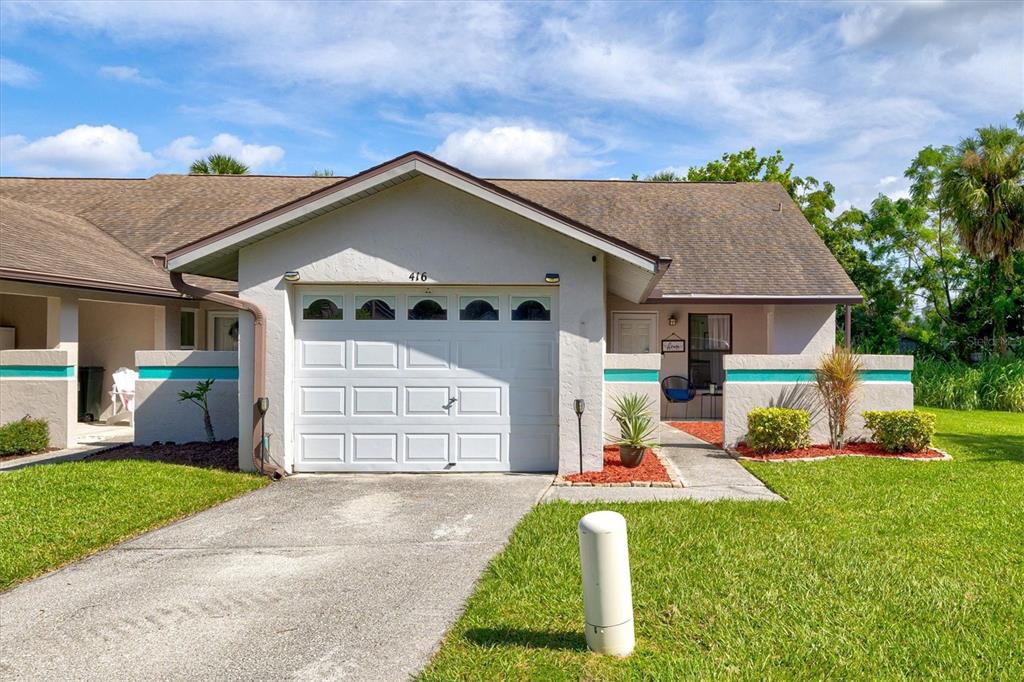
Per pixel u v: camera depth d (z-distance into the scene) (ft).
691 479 26.61
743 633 12.36
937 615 13.17
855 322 84.69
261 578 16.05
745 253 50.16
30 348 46.26
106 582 15.88
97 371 46.39
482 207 27.76
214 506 23.15
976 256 74.02
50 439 34.53
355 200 27.66
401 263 27.89
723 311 49.67
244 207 56.18
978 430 42.24
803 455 31.07
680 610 13.35
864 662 11.31
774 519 20.02
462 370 28.71
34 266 33.50
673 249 50.49
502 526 20.36
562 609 13.55
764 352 49.32
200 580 15.96
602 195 59.93
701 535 18.28
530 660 11.47
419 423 28.71
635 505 21.91
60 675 11.47
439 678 10.97
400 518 21.38
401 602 14.43
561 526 19.42
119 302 42.52
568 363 27.73
